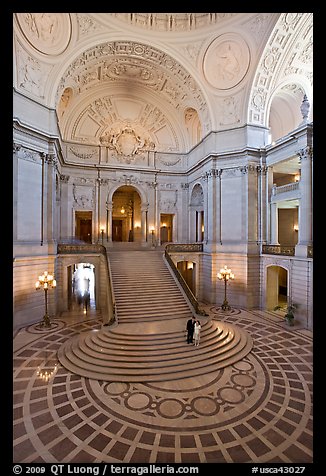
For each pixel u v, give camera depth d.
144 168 24.88
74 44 16.69
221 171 20.17
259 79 18.39
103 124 24.23
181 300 15.53
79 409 7.76
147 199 25.23
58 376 9.55
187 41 18.42
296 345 12.25
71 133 23.27
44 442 6.51
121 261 18.86
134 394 8.52
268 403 8.05
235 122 19.64
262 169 19.17
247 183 19.02
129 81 22.98
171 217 26.92
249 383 9.14
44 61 15.91
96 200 23.81
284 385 9.02
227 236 19.94
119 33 17.34
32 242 15.70
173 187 25.94
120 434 6.79
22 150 15.09
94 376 9.45
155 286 16.52
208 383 9.15
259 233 19.25
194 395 8.48
